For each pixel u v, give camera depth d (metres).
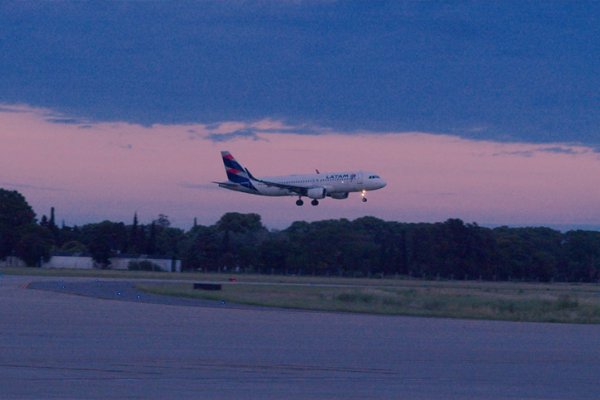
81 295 137.75
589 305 136.88
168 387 45.53
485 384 49.34
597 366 58.84
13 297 127.19
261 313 107.31
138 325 83.00
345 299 142.38
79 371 50.44
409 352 64.81
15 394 42.41
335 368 54.59
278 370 53.03
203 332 77.06
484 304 135.75
